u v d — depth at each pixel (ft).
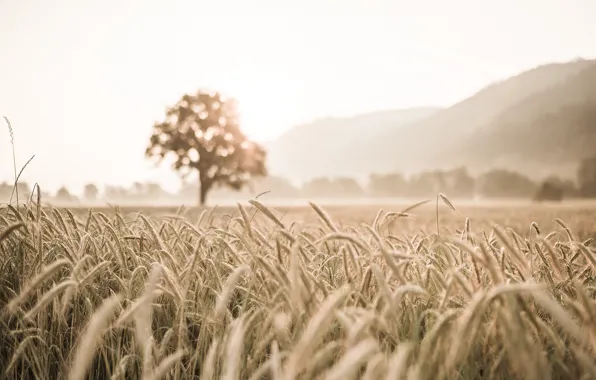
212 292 8.68
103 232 11.14
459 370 5.87
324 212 7.30
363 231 14.26
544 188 388.78
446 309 6.82
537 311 8.11
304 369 5.18
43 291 9.17
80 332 7.77
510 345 4.93
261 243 9.10
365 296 7.06
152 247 11.07
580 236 22.33
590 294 8.40
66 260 6.20
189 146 172.65
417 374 4.57
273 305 6.61
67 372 7.43
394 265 5.87
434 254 9.66
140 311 4.79
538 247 9.11
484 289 6.76
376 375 4.45
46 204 11.32
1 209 10.27
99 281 9.92
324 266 9.80
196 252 7.46
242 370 6.27
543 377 5.01
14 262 9.98
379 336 6.54
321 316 4.11
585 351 5.86
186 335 7.50
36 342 8.45
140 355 7.45
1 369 8.08
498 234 6.41
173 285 6.95
